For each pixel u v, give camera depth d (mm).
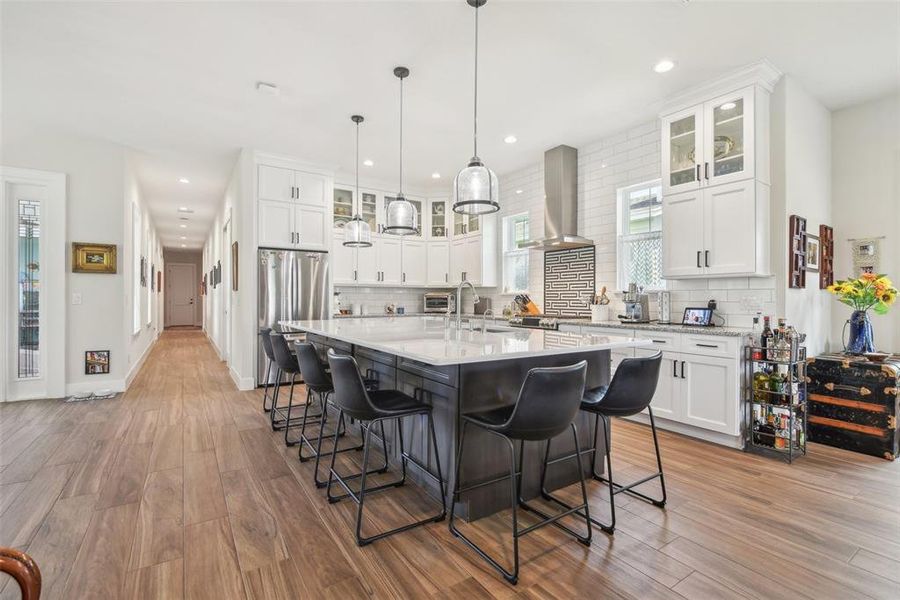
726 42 2787
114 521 1997
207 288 11195
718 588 1556
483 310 6125
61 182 4289
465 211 2807
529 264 5449
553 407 1638
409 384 2402
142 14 2514
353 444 3055
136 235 5723
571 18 2555
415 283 6477
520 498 2184
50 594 1509
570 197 4676
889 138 3414
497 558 1736
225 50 2887
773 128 3186
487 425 1769
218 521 2006
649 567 1679
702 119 3334
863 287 3115
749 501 2219
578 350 1994
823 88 3344
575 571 1656
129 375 4977
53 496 2238
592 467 2514
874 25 2600
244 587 1559
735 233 3148
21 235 4219
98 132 4270
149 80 3275
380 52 2910
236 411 3895
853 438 2953
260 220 4883
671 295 3826
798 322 3266
